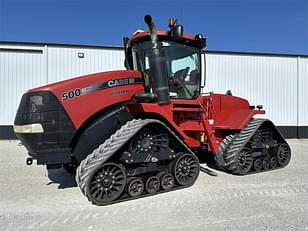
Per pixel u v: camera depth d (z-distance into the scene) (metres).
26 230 3.50
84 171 4.41
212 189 5.24
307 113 15.71
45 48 13.27
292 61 15.61
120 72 5.16
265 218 3.85
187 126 5.70
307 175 6.45
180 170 5.26
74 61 13.55
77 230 3.50
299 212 4.08
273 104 15.43
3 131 13.00
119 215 3.98
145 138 4.91
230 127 6.44
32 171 6.89
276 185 5.55
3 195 4.95
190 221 3.76
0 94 12.98
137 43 5.82
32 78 13.21
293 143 13.38
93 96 4.76
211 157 8.03
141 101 5.12
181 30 5.23
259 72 15.30
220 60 14.91
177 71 5.68
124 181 4.62
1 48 12.93
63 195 4.95
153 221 3.76
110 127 4.95
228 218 3.86
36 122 4.43
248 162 6.55
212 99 6.47
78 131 4.73
